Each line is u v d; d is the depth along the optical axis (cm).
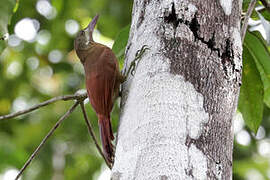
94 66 803
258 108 890
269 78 942
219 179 566
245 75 877
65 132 1625
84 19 1602
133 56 679
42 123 1666
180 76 610
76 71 1719
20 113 745
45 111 1686
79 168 1623
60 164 1593
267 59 905
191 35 636
